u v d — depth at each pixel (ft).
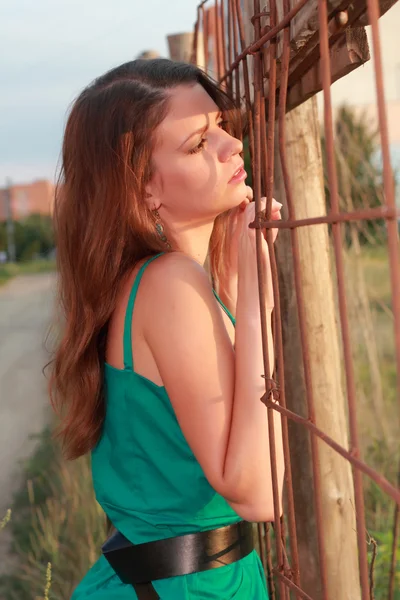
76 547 10.26
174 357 4.15
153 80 4.58
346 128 12.01
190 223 4.76
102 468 4.84
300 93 4.55
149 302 4.30
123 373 4.49
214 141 4.56
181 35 9.33
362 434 11.48
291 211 3.43
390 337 16.05
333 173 2.69
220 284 5.58
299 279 3.42
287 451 3.81
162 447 4.46
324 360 5.62
